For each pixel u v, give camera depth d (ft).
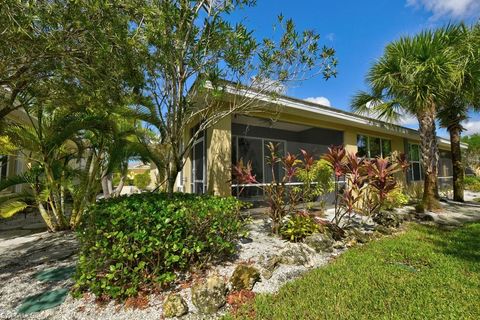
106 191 26.18
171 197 12.63
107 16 7.73
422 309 7.64
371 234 16.78
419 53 22.43
